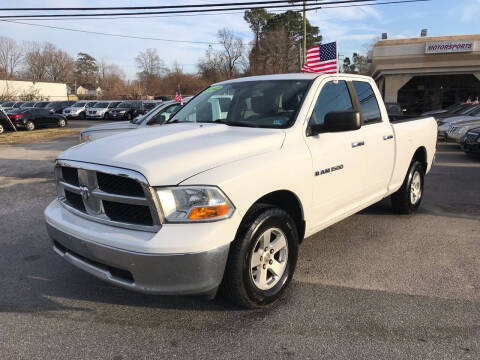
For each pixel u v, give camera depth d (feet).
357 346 9.21
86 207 10.15
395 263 13.75
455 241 15.76
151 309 10.94
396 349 9.09
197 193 8.89
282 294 11.23
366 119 15.03
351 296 11.51
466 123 44.11
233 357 8.90
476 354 8.87
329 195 12.59
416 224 17.87
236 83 14.83
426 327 9.93
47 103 132.26
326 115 11.44
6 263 14.15
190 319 10.41
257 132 11.60
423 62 88.79
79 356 9.01
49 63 338.13
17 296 11.78
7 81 208.33
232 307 10.95
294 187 10.98
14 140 60.34
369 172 14.61
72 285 12.46
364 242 15.72
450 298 11.34
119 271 9.45
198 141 10.63
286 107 12.46
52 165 36.50
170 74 258.98
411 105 105.29
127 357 8.96
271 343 9.37
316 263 13.80
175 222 8.86
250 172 9.73
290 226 11.03
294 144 11.39
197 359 8.86
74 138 62.95
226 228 9.11
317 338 9.53
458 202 21.68
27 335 9.81
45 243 16.12
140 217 9.24
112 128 24.95
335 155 12.60
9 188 26.63
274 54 212.23
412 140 17.72
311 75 13.60
